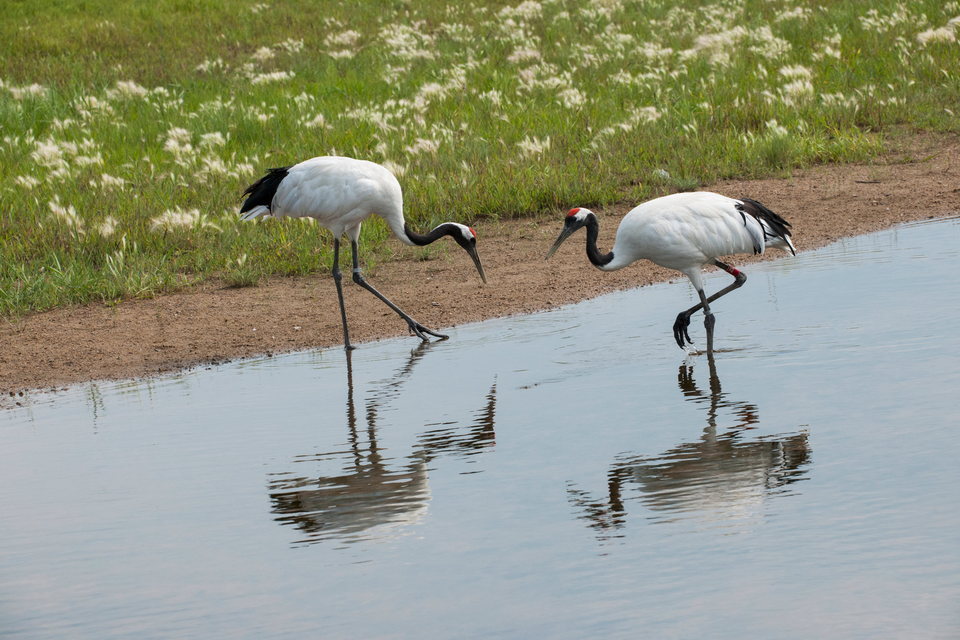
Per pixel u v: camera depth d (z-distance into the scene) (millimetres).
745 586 6520
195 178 21109
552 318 13742
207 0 42812
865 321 11859
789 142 21234
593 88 27719
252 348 13438
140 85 31297
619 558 6977
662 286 14836
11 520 8195
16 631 6531
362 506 8117
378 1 42219
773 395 9828
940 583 6398
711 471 8234
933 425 8680
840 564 6684
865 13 32000
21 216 19047
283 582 6988
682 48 31750
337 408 10609
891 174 19781
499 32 35094
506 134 23656
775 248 16016
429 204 19453
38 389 12289
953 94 24453
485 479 8445
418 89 28312
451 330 13680
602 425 9445
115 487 8789
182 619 6570
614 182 20234
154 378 12414
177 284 16312
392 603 6609
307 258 17078
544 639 6082
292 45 35469
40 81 31703
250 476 8875
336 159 14477
